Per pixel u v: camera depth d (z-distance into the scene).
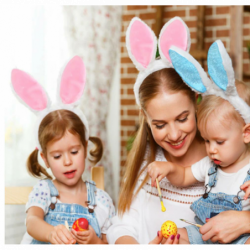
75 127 1.10
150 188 1.12
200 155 1.12
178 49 0.92
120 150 2.67
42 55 2.18
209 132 0.97
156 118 0.96
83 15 2.36
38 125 1.14
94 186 1.21
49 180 1.16
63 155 1.09
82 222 0.97
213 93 0.97
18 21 2.04
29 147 2.12
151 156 1.13
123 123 2.68
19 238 2.05
